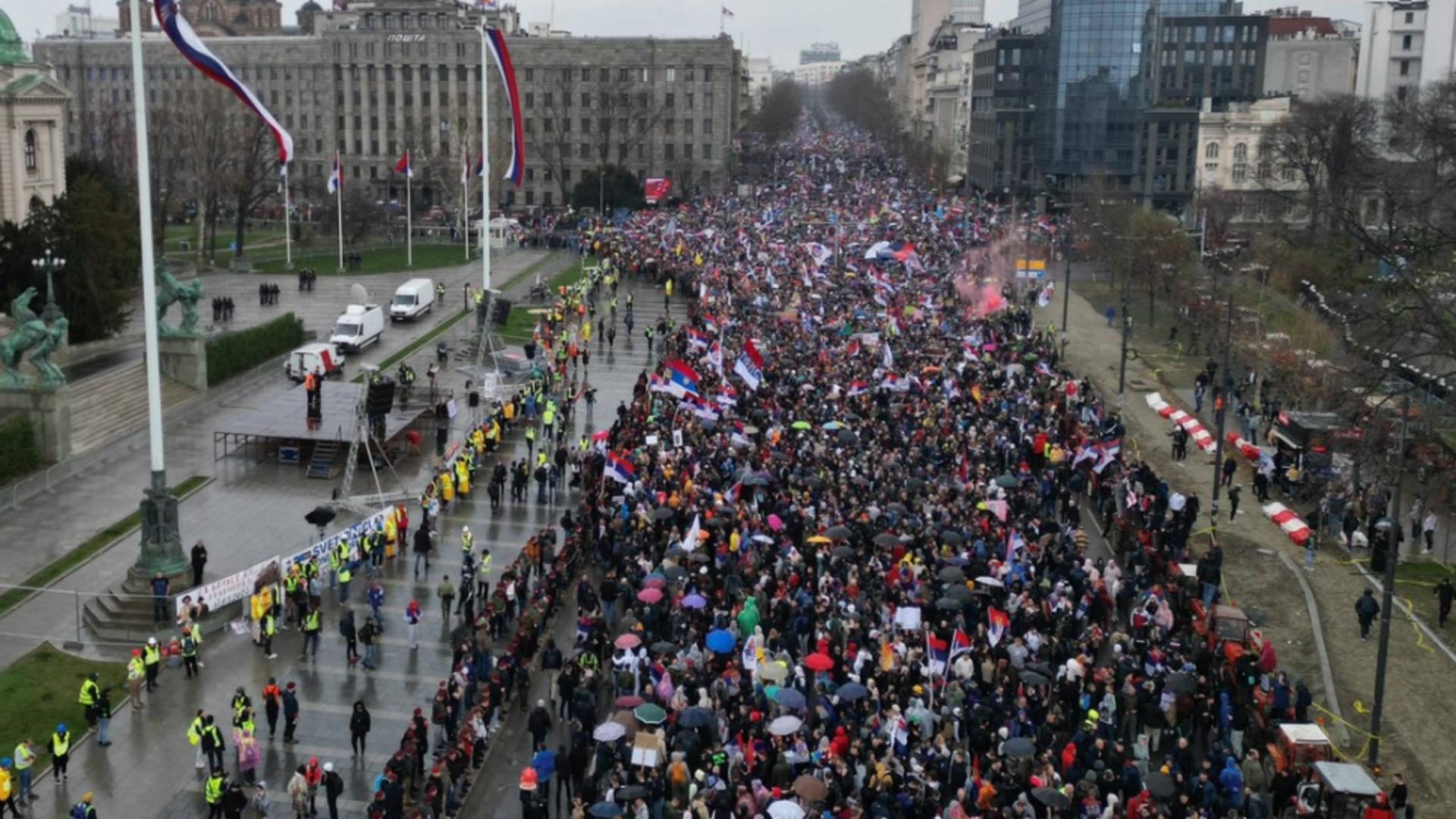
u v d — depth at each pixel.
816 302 92.12
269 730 37.28
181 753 36.31
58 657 41.41
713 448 56.31
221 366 77.50
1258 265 106.69
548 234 160.50
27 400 59.31
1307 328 80.75
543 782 33.00
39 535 51.94
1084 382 72.81
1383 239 84.44
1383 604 37.19
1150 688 36.38
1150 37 194.38
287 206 136.12
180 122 162.25
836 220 140.12
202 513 55.38
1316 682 42.44
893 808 29.64
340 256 129.62
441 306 108.00
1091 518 57.12
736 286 101.19
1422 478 56.00
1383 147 151.00
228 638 43.72
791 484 51.25
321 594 46.97
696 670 37.00
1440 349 55.69
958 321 88.31
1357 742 38.69
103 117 175.62
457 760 33.66
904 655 36.84
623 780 32.78
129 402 68.81
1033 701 35.75
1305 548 54.66
